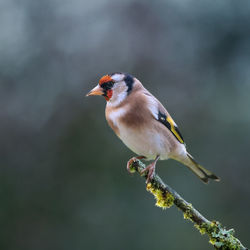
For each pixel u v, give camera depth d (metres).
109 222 11.46
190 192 11.41
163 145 6.73
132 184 11.64
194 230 10.82
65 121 12.73
